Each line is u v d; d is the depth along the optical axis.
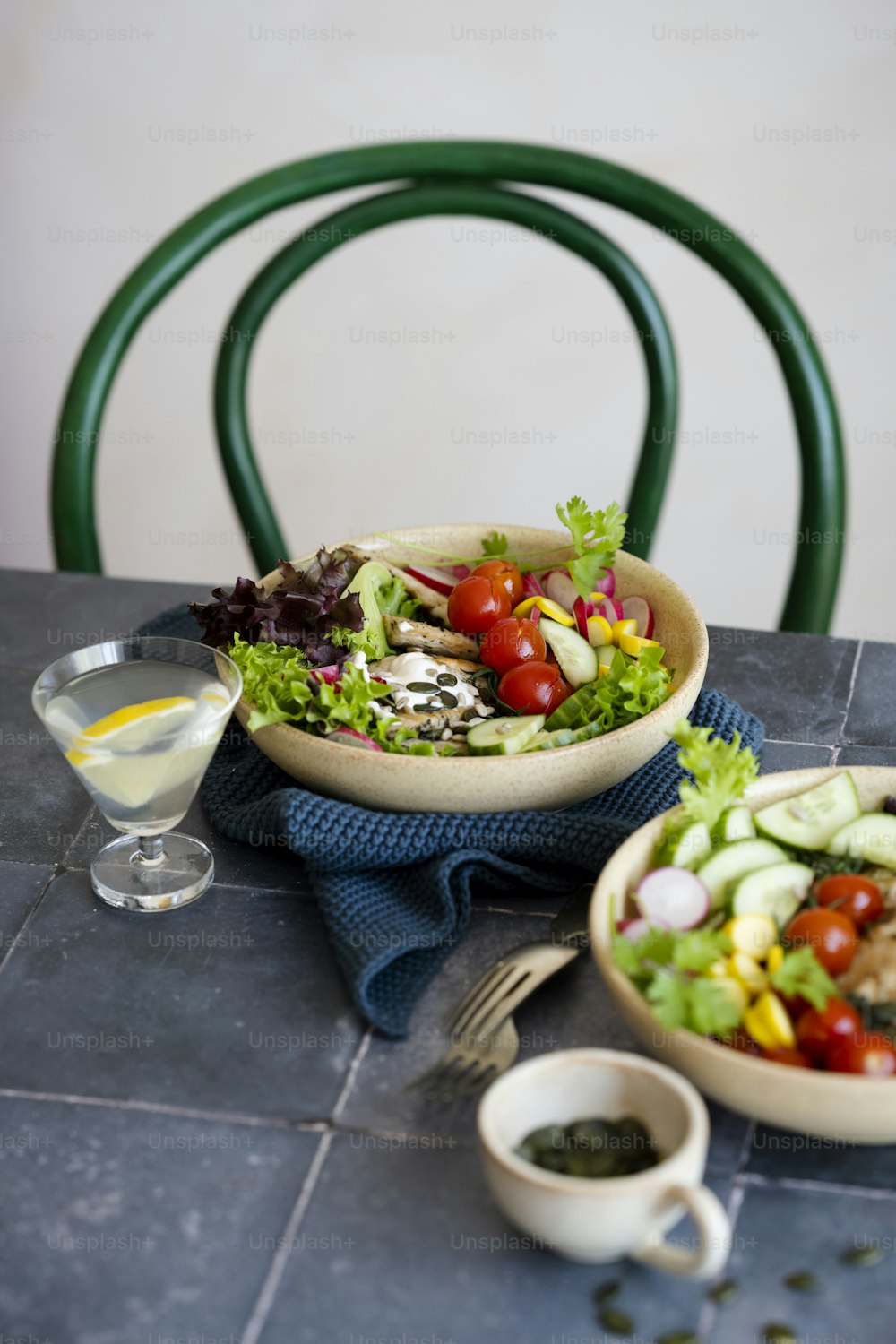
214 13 2.19
